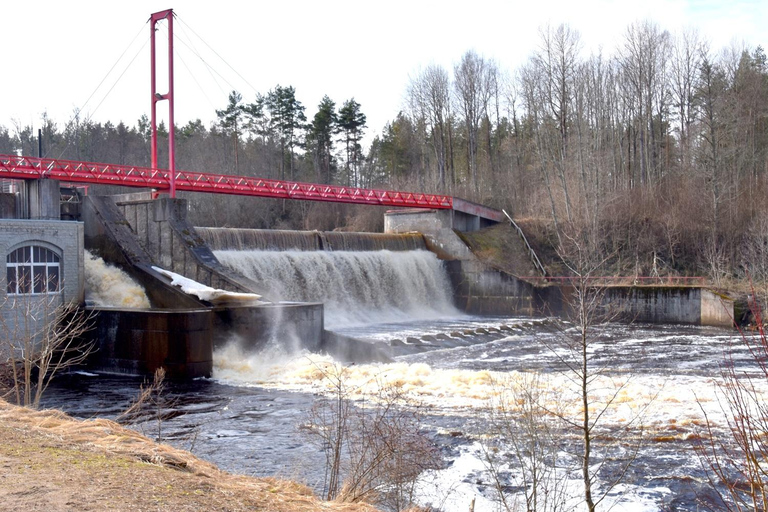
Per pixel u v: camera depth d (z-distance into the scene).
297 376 29.78
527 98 84.44
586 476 12.94
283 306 34.38
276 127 100.50
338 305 52.66
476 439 19.39
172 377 29.67
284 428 21.00
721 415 22.09
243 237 49.56
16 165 37.50
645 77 84.44
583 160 69.94
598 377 28.44
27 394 19.02
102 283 37.09
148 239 42.53
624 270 62.28
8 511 7.64
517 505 14.98
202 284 39.00
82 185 46.56
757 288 52.53
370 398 25.02
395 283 58.19
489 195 82.31
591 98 81.62
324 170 106.00
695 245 62.91
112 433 12.15
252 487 10.16
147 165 100.75
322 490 15.29
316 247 54.91
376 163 115.19
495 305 60.41
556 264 63.12
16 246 30.88
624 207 66.62
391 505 13.16
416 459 15.21
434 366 33.47
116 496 8.41
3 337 28.64
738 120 71.31
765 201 63.28
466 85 92.25
